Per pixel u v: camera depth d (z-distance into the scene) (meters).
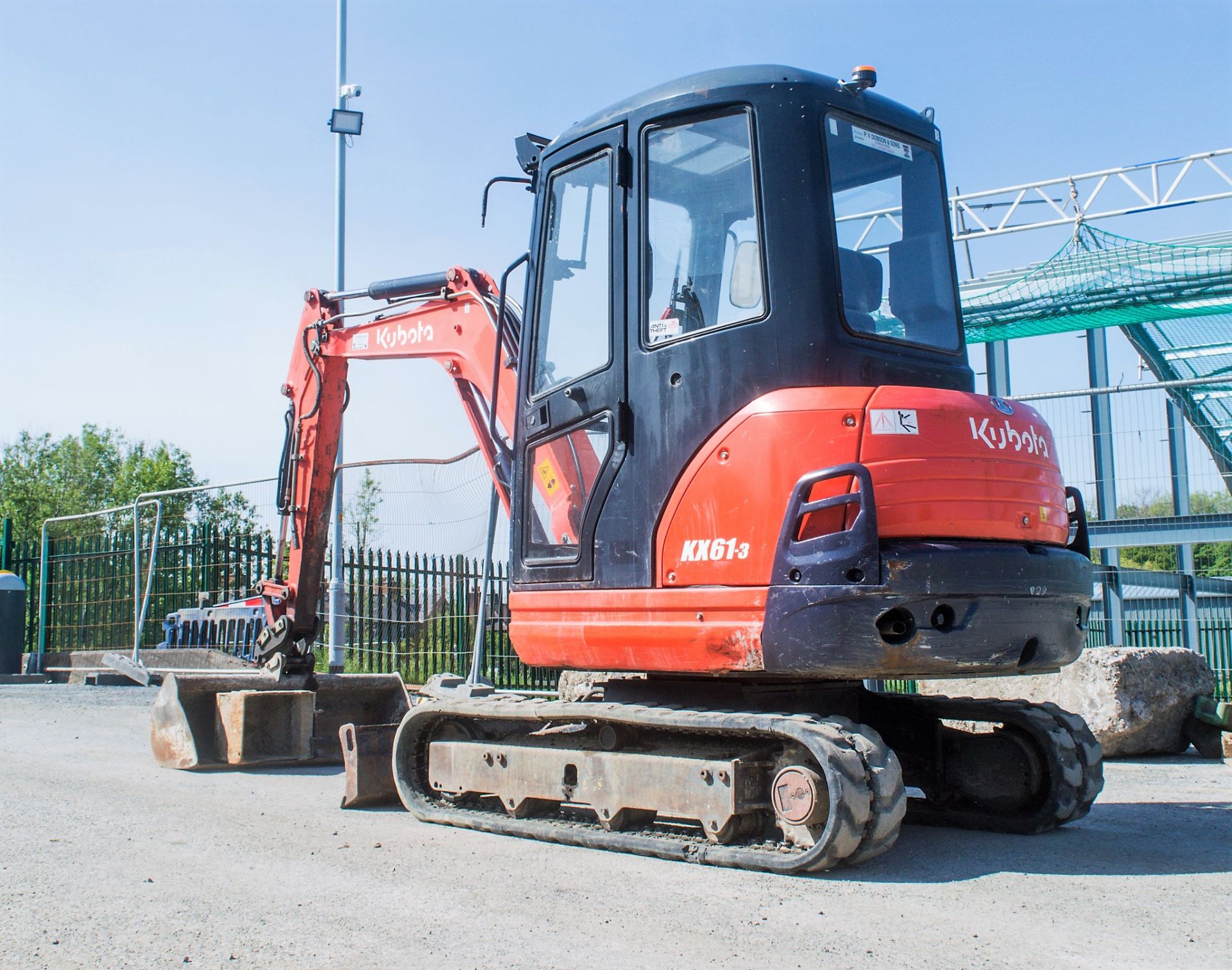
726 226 5.37
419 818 6.16
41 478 46.97
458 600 13.62
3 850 5.27
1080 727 5.96
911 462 4.91
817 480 4.79
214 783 7.56
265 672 8.75
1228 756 8.60
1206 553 13.60
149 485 43.41
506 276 6.52
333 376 8.75
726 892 4.47
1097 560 11.33
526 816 5.85
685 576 5.19
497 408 6.68
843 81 5.66
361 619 14.15
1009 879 4.72
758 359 5.12
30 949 3.74
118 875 4.78
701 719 5.06
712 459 5.16
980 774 6.13
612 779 5.39
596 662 5.57
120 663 15.84
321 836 5.71
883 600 4.69
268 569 15.09
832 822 4.58
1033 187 18.39
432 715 6.29
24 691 15.09
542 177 6.28
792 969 3.51
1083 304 15.85
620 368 5.59
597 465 5.70
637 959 3.62
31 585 19.56
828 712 5.98
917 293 5.73
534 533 6.10
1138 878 4.78
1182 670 9.27
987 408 5.22
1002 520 5.11
